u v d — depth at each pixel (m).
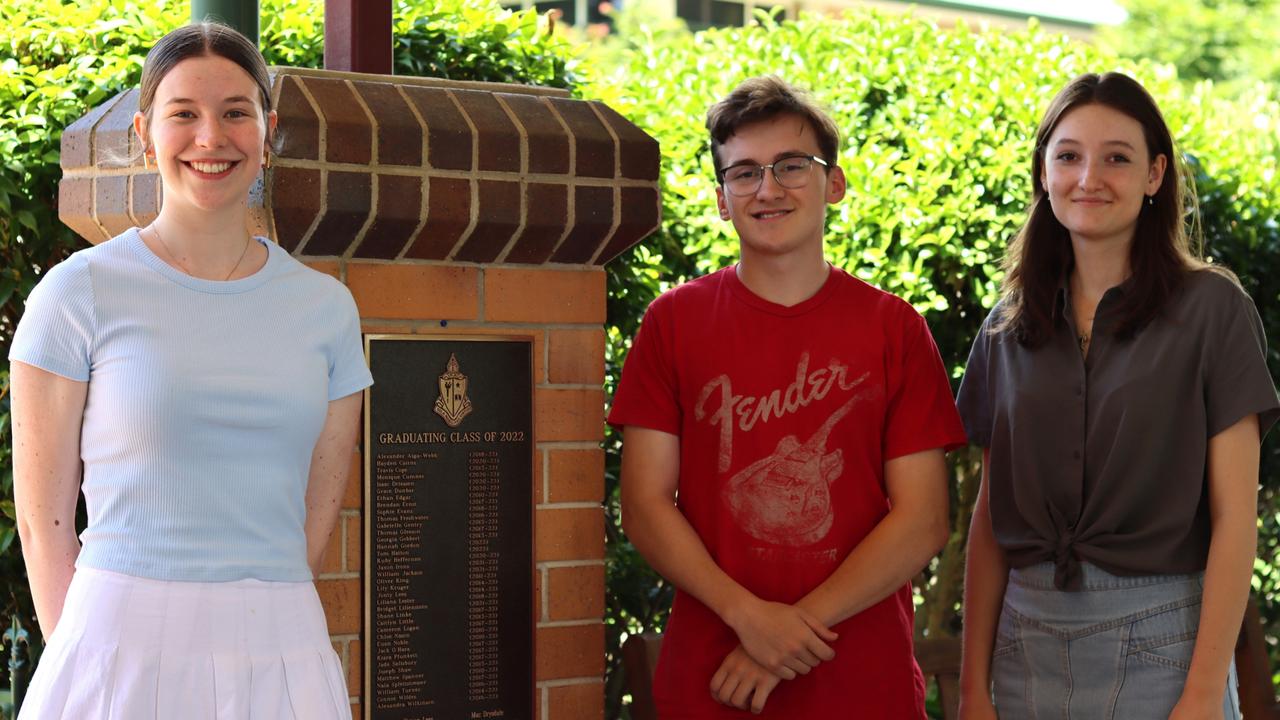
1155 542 2.61
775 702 2.71
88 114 2.89
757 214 2.77
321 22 3.88
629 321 4.01
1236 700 2.66
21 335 2.20
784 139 2.76
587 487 3.01
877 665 2.71
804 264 2.80
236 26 2.95
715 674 2.68
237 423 2.20
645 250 4.11
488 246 2.87
